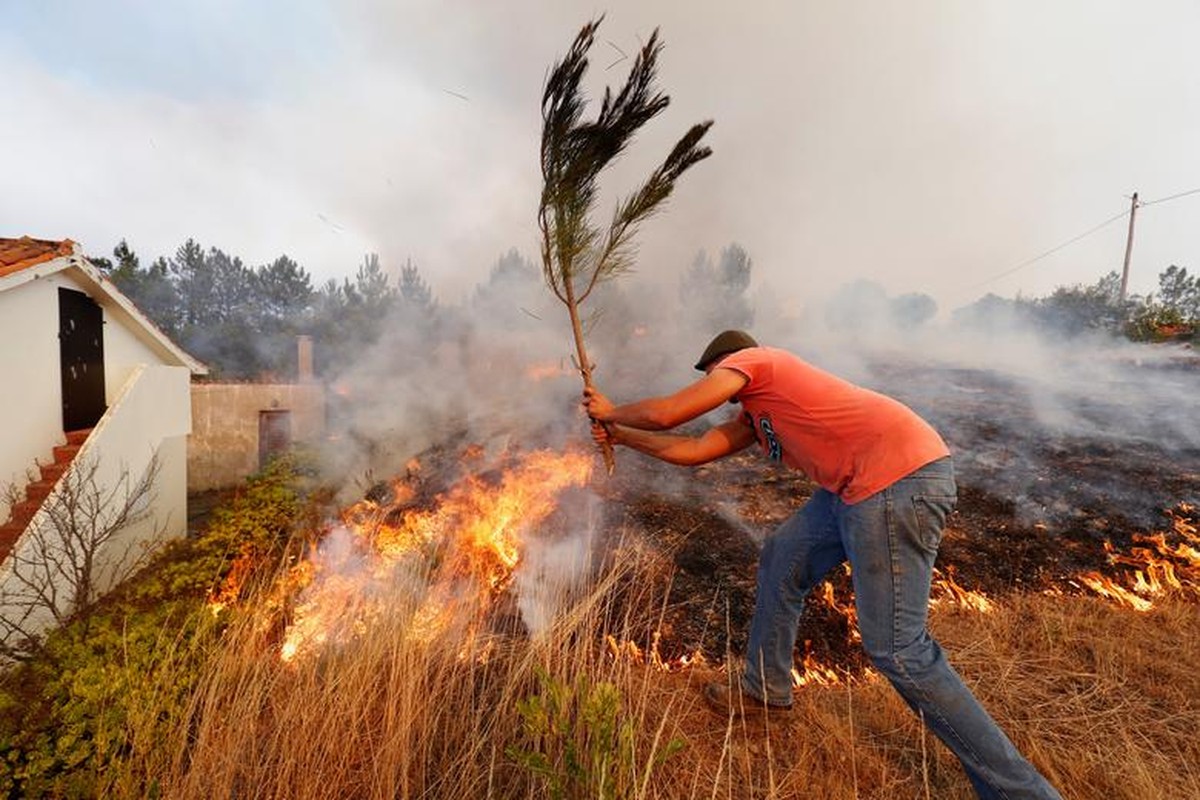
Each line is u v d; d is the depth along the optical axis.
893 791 1.62
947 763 1.72
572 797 1.38
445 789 1.59
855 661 2.35
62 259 5.46
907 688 1.48
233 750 1.55
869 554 1.53
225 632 2.15
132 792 1.52
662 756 1.36
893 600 1.50
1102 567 3.02
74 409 5.93
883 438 1.53
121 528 5.23
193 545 5.72
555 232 1.92
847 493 1.59
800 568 1.83
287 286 22.97
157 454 6.53
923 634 1.51
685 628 2.60
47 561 4.28
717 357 1.93
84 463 4.89
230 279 22.33
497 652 2.22
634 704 1.93
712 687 2.02
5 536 4.63
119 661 2.39
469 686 1.96
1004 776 1.39
